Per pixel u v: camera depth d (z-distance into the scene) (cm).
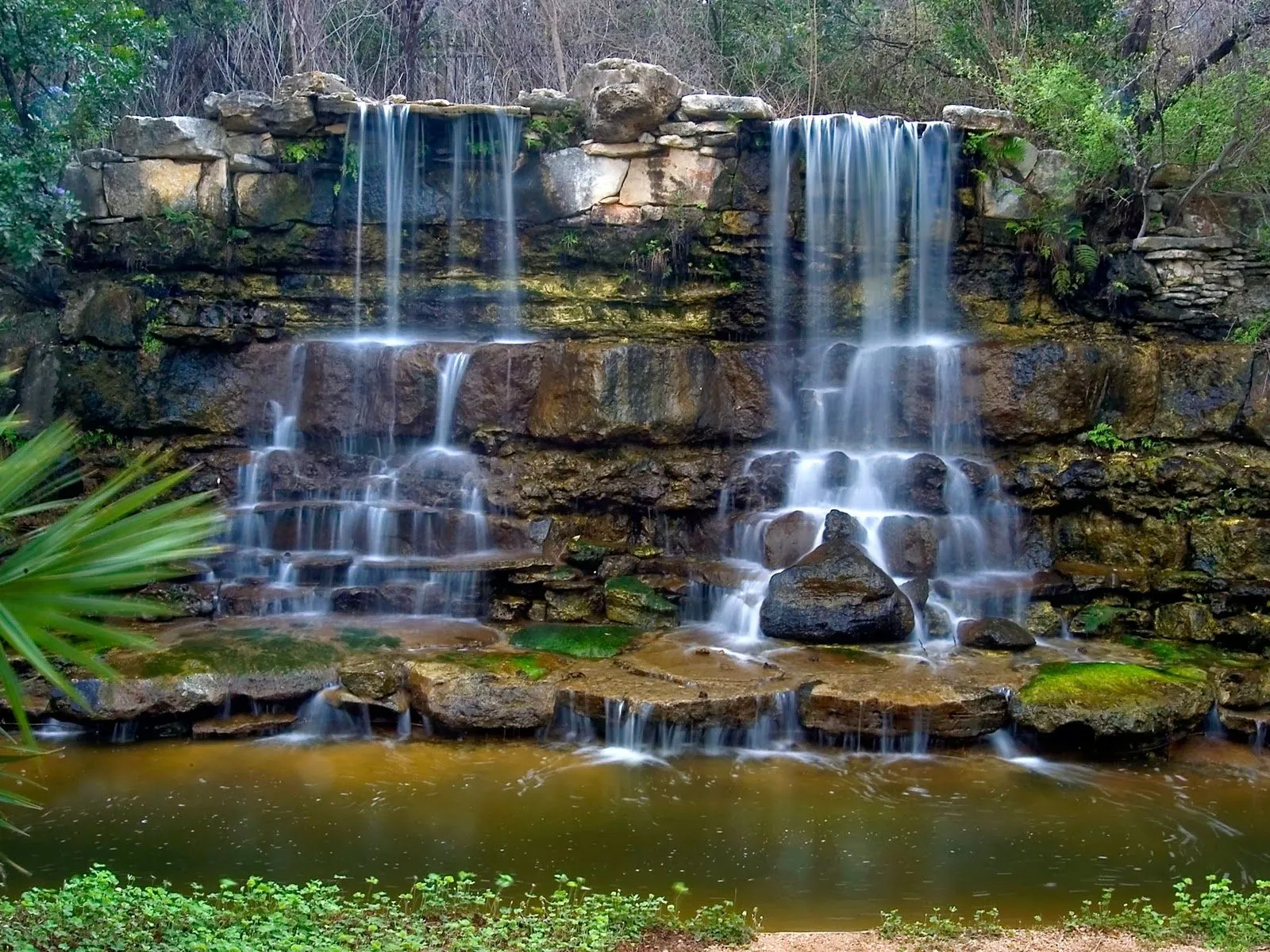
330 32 2178
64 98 1454
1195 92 1560
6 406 1362
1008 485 1325
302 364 1412
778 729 1023
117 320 1377
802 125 1500
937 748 1014
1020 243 1514
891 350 1411
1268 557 1220
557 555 1278
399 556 1294
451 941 628
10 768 947
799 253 1524
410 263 1543
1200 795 938
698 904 727
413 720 1043
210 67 2094
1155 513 1292
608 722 1012
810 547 1241
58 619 373
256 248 1500
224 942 574
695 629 1197
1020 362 1348
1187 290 1480
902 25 2064
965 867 791
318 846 808
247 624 1177
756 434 1409
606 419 1330
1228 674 1075
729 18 2211
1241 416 1315
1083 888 762
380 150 1516
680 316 1523
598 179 1506
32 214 1352
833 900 737
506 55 2259
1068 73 1530
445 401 1384
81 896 614
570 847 812
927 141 1518
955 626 1184
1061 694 1012
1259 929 651
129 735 1014
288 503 1321
